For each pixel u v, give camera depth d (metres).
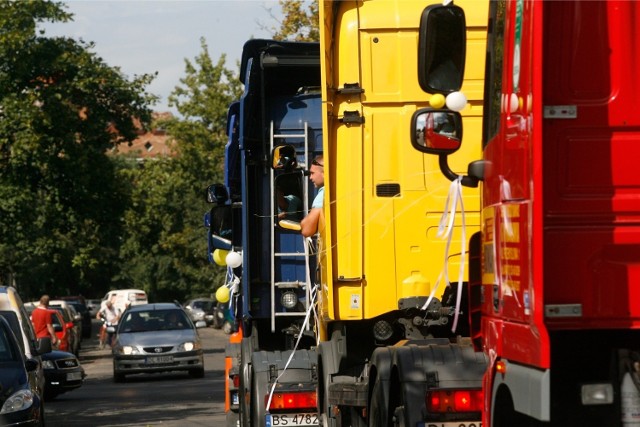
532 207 8.35
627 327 8.27
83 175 74.69
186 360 49.34
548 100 8.45
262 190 19.97
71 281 162.38
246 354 20.72
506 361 9.13
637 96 8.45
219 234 24.98
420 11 14.94
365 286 14.76
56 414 33.19
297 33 47.66
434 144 10.40
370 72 14.93
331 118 14.94
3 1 72.81
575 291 8.30
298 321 19.73
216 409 33.41
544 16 8.45
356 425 14.93
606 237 8.34
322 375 16.05
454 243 14.58
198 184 98.06
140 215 80.19
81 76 74.56
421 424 12.26
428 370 12.48
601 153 8.41
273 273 19.61
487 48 10.36
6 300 28.47
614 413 8.36
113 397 39.94
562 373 8.45
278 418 18.03
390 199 14.80
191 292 167.75
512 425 9.31
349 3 14.99
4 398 22.09
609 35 8.49
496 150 9.66
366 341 15.34
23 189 73.56
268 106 20.03
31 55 72.81
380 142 14.88
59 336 58.84
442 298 14.47
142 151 178.38
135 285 171.12
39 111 72.69
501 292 9.33
